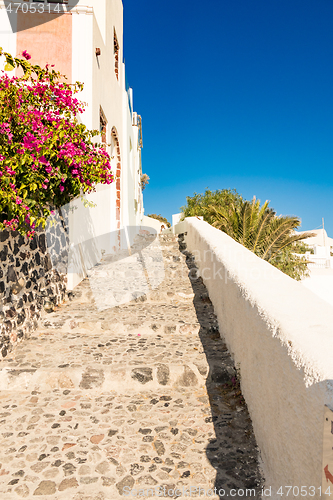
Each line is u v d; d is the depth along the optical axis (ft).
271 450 6.40
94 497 6.26
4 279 10.92
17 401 9.33
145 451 7.44
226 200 53.67
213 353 11.33
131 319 14.17
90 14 19.65
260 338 7.18
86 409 8.99
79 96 19.25
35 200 11.20
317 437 4.33
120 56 31.68
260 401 7.30
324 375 4.30
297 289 8.23
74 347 11.95
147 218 74.38
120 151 30.99
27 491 6.34
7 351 11.14
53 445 7.56
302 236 32.42
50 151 11.29
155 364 10.51
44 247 14.40
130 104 39.78
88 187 13.93
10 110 10.73
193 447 7.57
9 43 19.39
